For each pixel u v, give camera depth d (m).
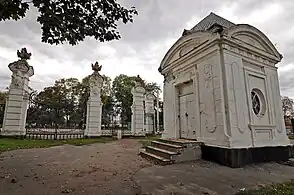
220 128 7.36
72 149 10.97
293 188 4.41
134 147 12.05
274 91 9.41
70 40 4.85
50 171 5.86
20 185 4.47
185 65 9.80
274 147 8.34
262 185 4.66
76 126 31.58
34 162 7.18
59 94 41.22
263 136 8.16
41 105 20.92
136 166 6.70
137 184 4.62
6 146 11.00
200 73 8.73
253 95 8.62
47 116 23.33
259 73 8.89
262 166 6.98
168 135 10.74
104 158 8.22
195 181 4.91
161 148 8.52
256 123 8.04
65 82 45.22
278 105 9.40
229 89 7.46
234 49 8.10
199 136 8.34
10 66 15.78
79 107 33.59
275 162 7.84
